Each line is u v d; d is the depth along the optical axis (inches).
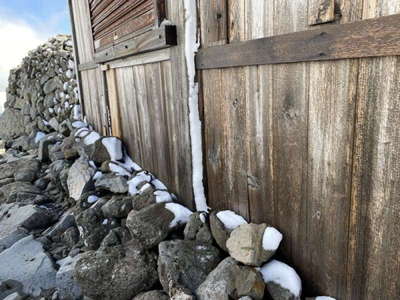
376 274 40.6
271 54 48.5
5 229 108.2
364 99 37.8
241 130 59.7
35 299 75.5
